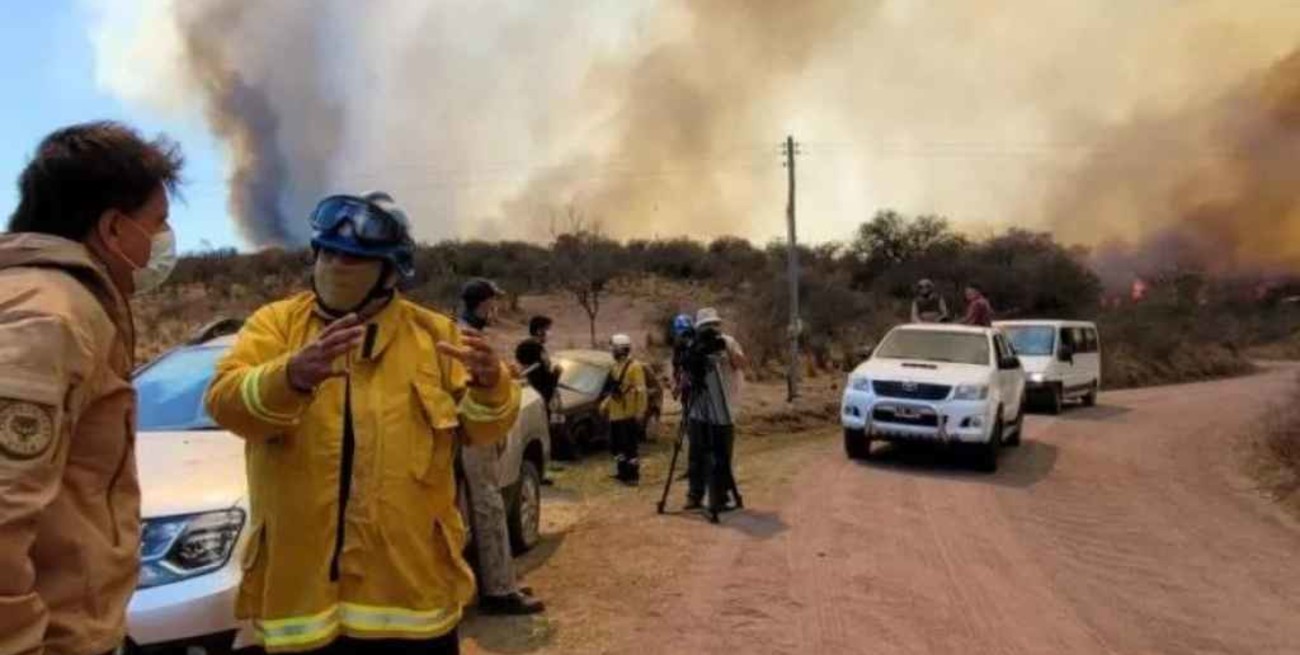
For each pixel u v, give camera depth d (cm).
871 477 1277
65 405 185
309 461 283
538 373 1216
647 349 3572
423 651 292
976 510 1075
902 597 728
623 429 1265
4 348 174
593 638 611
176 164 226
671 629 635
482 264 5578
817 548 870
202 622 409
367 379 292
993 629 661
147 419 564
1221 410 2403
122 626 207
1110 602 738
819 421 2141
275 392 266
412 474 291
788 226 2953
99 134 213
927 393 1347
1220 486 1298
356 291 294
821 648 609
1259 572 848
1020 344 2317
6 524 169
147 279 228
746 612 678
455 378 309
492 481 648
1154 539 969
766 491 1159
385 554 286
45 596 190
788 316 3500
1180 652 628
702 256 6281
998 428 1367
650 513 1023
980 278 5688
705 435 1013
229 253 5378
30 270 191
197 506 428
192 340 663
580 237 5588
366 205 292
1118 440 1753
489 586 652
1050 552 897
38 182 207
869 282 6475
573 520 991
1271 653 631
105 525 202
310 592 282
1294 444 1413
